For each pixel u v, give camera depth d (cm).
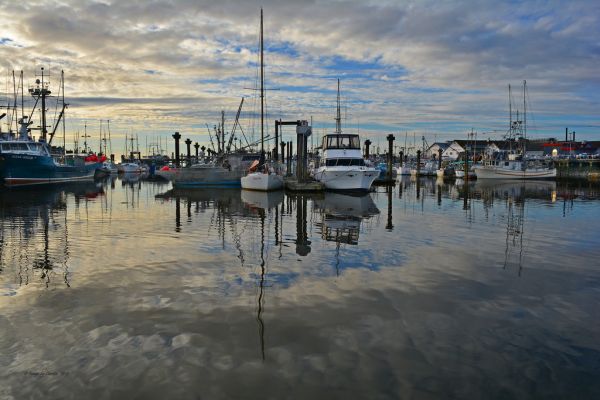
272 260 1184
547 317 766
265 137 4209
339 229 1745
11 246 1372
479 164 7912
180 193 3756
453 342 660
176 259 1192
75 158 6831
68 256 1228
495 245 1415
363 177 3722
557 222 1988
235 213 2297
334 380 547
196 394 514
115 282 968
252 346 641
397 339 670
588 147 11038
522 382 547
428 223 1936
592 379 554
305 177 4138
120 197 3347
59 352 620
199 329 702
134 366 580
